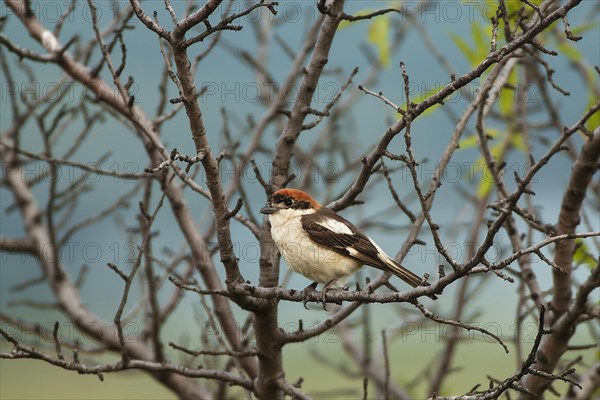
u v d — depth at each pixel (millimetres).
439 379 12688
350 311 9992
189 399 12086
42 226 13352
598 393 11445
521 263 10758
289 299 9039
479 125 10430
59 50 11117
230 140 11117
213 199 8797
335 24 10719
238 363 11297
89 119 11930
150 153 11250
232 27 7953
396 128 9016
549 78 9469
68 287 12648
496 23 7754
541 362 10133
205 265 11523
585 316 10125
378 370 13391
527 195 10953
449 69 11602
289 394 10008
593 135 9406
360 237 11039
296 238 11031
